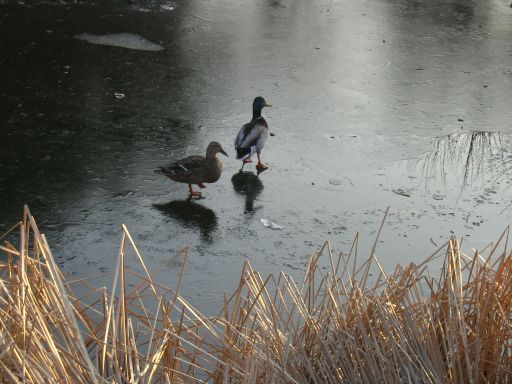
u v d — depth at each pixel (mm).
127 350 3307
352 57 13562
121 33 13523
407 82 12703
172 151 9750
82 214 8078
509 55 14328
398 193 9102
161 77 11969
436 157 10125
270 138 10328
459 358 3564
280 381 3525
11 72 11539
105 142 9781
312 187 9117
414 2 17094
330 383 3592
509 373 3674
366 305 3967
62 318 3215
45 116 10305
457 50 14367
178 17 14656
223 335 4043
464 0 17453
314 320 3938
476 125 11258
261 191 8938
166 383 3150
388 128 10922
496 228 8445
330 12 15938
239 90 11781
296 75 12562
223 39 13820
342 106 11547
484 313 3668
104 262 7199
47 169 8969
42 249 3094
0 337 2949
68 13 14188
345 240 7980
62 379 2957
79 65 12078
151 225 7984
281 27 14773
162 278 6945
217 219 8219
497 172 9789
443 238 8164
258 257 7520
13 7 14164
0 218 7855
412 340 3674
